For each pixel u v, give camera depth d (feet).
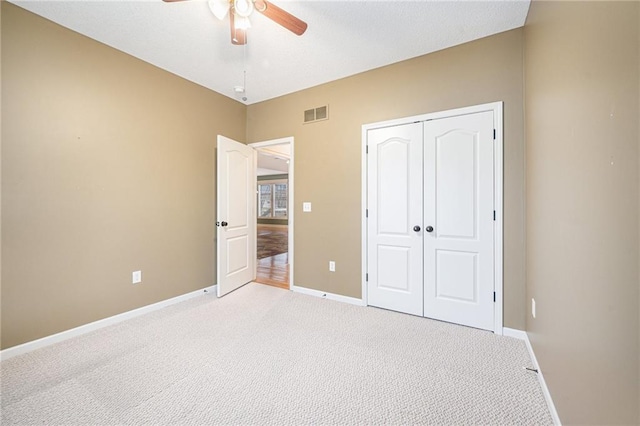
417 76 8.88
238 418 4.68
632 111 2.46
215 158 11.62
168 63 9.32
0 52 6.36
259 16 6.95
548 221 5.08
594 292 3.26
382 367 6.15
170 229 9.99
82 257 7.75
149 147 9.32
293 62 9.25
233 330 7.99
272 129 12.21
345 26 7.39
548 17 5.07
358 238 10.04
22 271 6.72
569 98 4.04
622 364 2.63
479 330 7.92
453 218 8.35
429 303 8.77
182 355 6.64
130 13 6.88
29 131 6.78
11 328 6.57
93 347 7.01
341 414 4.77
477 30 7.59
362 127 9.88
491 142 7.79
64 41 7.36
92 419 4.65
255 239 13.29
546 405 4.95
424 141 8.77
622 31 2.61
